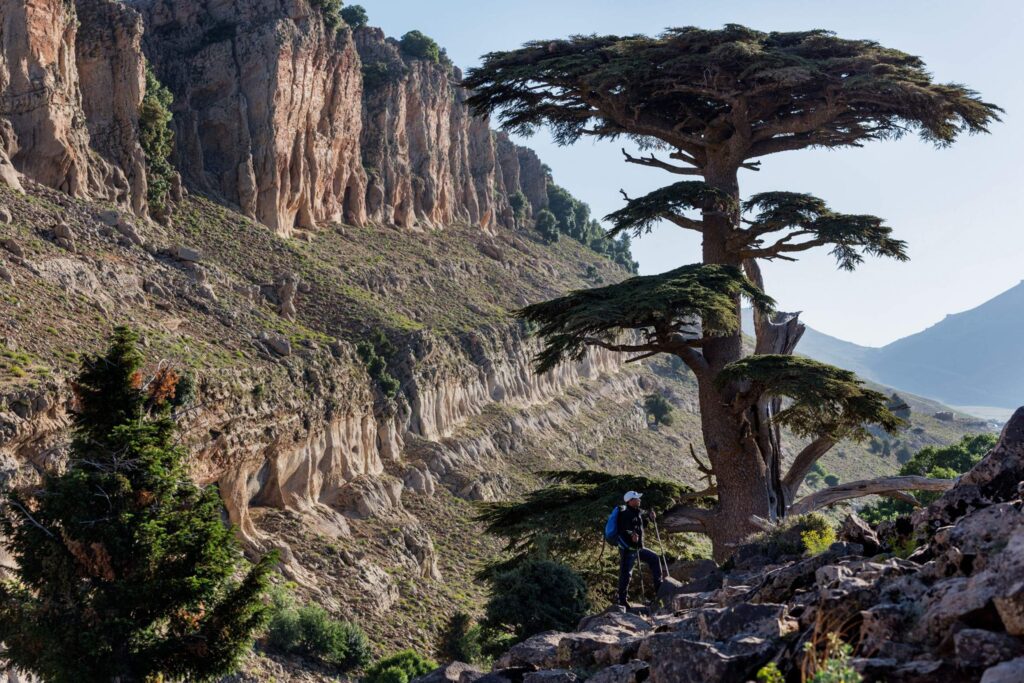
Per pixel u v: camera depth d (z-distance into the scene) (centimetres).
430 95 16488
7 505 2870
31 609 2789
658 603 1902
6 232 6450
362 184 13462
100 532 2762
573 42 4050
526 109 4103
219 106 10862
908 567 1138
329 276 10569
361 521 7850
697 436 17275
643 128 4003
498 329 13000
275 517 7100
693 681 1068
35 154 7581
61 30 7906
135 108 8875
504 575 3784
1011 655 833
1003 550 962
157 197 9238
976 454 8412
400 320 10612
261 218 10962
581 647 1438
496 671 1518
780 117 3947
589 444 13838
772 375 3141
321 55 11919
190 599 2838
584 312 3195
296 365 7912
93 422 3002
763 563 1962
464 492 9644
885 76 3494
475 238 16775
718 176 3941
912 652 912
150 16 11019
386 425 9312
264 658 5119
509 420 12069
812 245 3525
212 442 6262
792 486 3678
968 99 3475
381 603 6781
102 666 2702
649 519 3391
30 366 4944
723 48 3597
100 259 7025
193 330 7319
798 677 990
